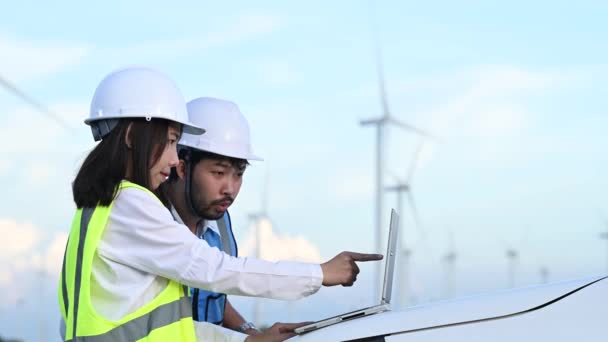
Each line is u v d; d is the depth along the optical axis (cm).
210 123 377
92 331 290
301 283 307
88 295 293
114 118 315
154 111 313
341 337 286
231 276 302
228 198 376
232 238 413
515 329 274
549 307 277
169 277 304
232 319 414
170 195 376
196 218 379
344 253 315
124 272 302
